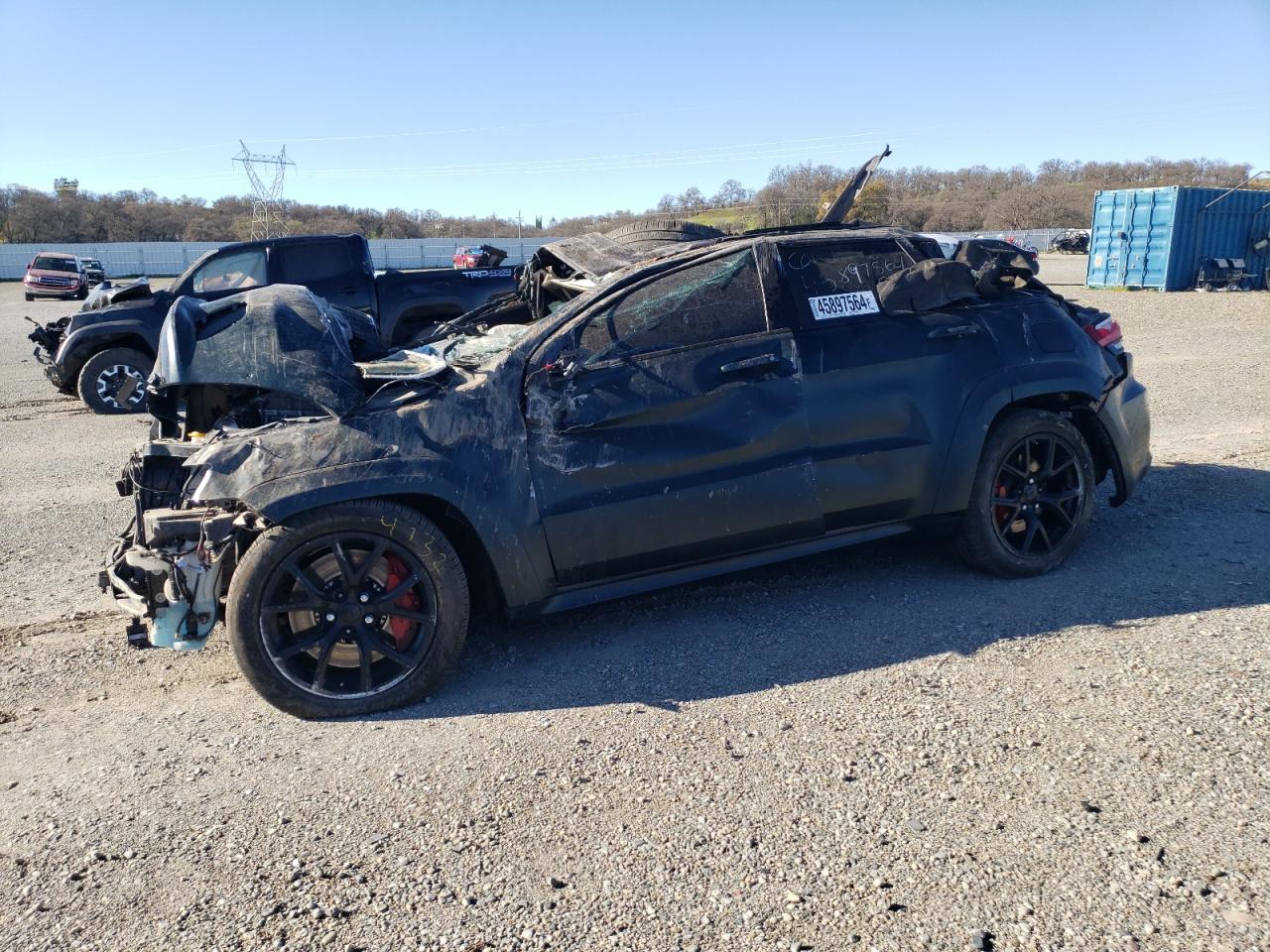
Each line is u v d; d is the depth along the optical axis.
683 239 4.96
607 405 3.95
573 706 3.65
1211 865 2.53
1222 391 9.68
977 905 2.43
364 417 3.74
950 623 4.18
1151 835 2.66
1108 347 5.09
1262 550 4.84
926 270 4.47
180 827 2.97
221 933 2.48
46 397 12.69
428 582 3.72
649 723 3.47
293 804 3.07
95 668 4.22
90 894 2.66
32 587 5.29
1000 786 2.94
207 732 3.61
